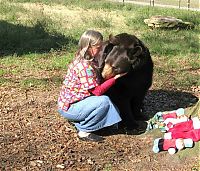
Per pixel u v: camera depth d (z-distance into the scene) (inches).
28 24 511.8
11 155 192.4
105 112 201.2
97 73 201.2
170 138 194.5
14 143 203.6
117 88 213.9
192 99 265.9
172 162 186.1
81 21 561.9
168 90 282.7
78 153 194.4
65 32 474.3
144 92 224.5
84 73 198.5
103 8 706.8
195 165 181.9
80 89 200.2
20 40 423.2
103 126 204.2
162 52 392.5
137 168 182.4
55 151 195.9
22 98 264.2
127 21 566.3
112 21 574.9
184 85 294.2
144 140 206.5
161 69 333.4
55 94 272.4
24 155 192.4
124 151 196.1
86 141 205.5
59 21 540.7
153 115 237.9
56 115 237.3
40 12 587.5
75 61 203.2
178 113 212.4
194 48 415.5
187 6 914.7
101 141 205.6
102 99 199.3
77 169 181.0
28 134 213.2
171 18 533.3
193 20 588.7
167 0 1046.4
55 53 385.1
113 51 202.4
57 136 211.0
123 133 215.2
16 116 235.6
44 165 184.2
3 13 586.6
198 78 312.3
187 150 189.0
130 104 227.9
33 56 370.0
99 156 191.9
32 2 738.8
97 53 201.2
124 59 201.3
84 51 198.4
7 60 356.2
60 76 313.9
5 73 318.7
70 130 217.8
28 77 310.7
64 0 775.7
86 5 723.4
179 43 433.7
